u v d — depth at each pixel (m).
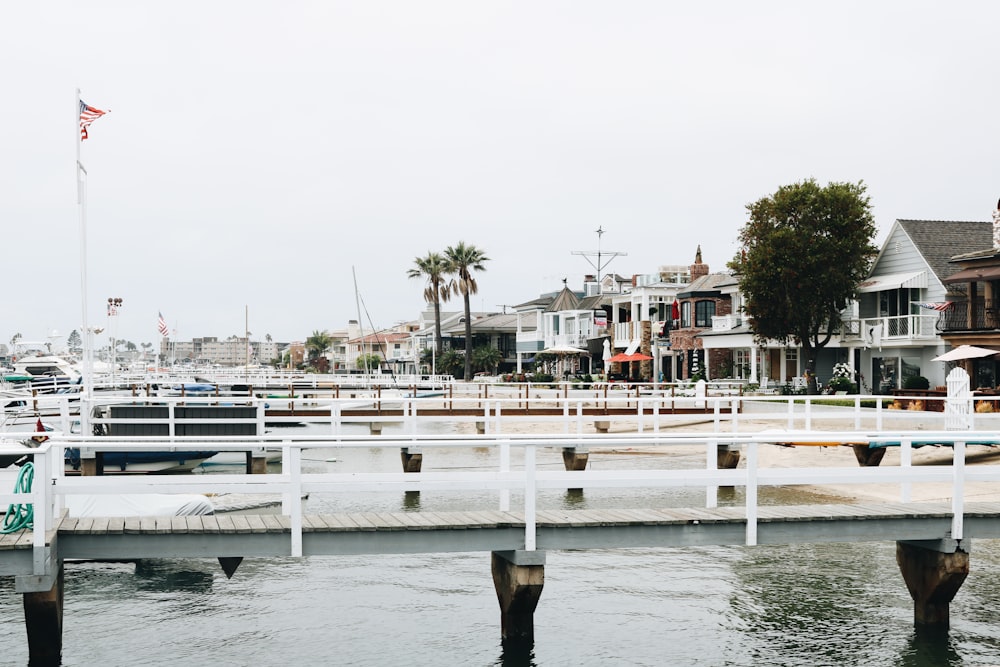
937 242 53.69
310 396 55.06
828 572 19.72
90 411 32.28
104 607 17.70
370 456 38.78
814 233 54.81
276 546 14.03
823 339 58.97
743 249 58.03
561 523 14.52
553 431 43.69
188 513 19.23
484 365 103.56
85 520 14.56
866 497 26.56
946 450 32.19
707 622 16.75
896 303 54.59
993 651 15.21
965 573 15.57
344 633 16.28
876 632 16.11
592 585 18.94
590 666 14.73
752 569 19.98
